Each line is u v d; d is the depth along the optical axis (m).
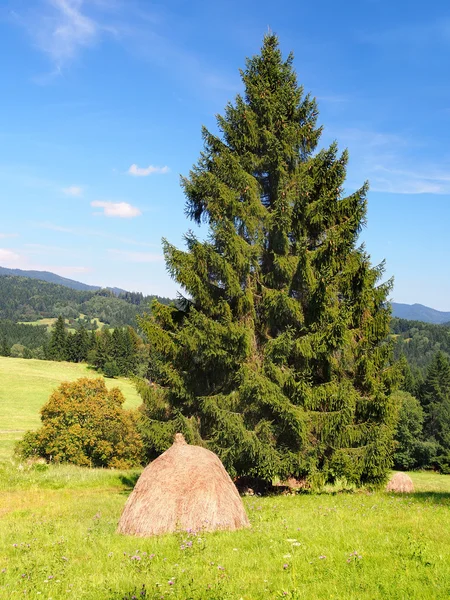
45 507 13.07
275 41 18.61
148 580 5.74
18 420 63.88
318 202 15.53
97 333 138.88
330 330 14.05
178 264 15.91
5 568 6.55
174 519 8.35
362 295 15.51
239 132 17.36
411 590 4.99
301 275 15.05
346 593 5.01
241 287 15.77
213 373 15.70
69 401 39.38
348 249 15.61
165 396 16.14
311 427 14.11
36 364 108.12
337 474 14.64
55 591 5.59
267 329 15.56
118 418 39.72
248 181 15.91
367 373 15.27
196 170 17.58
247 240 16.25
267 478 14.73
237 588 5.32
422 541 6.78
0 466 21.70
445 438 69.19
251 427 14.57
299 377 14.65
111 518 10.60
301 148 17.27
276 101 17.09
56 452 37.56
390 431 15.06
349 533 7.64
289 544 7.08
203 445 14.89
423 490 18.55
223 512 8.48
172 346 15.70
